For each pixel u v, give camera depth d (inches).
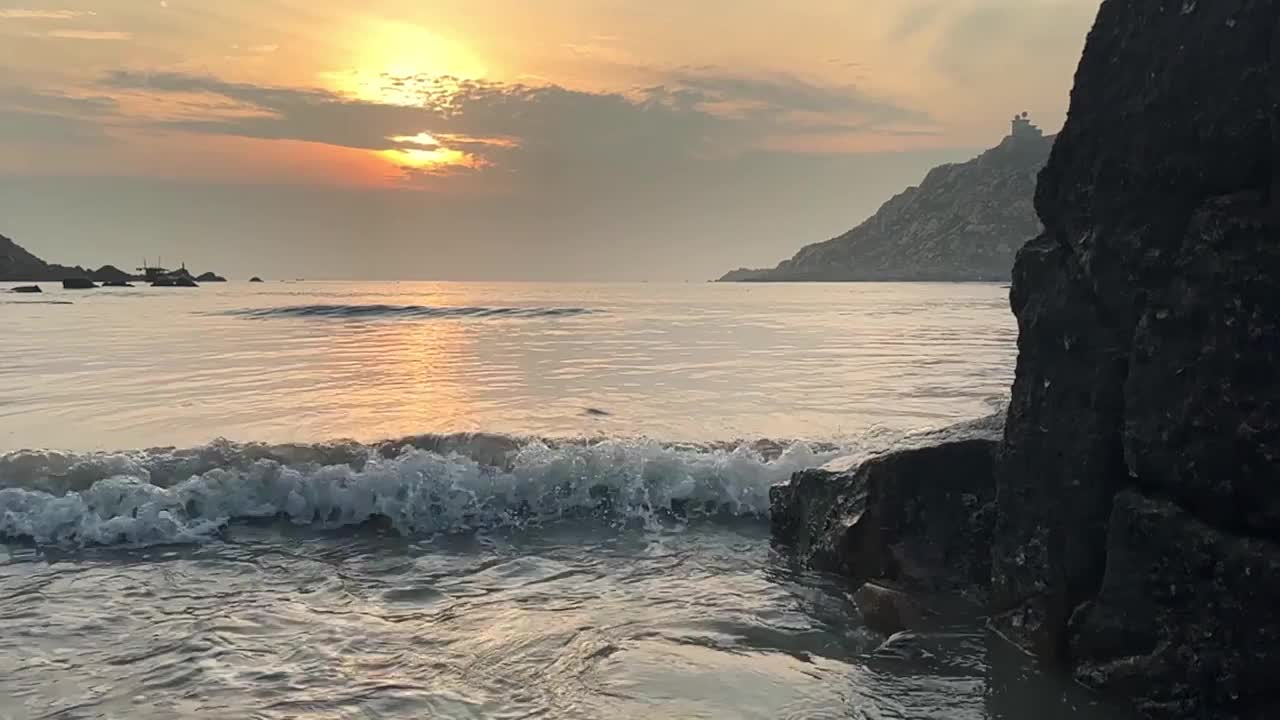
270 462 324.8
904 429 459.2
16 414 489.7
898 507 253.1
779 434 444.5
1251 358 156.6
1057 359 198.2
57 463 321.7
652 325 1311.5
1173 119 171.6
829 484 280.5
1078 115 195.0
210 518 307.6
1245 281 157.9
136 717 167.5
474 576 258.4
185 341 951.6
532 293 3299.7
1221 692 158.2
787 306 2089.1
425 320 1387.8
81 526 290.8
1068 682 187.3
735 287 5196.9
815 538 278.1
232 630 210.8
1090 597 189.0
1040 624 197.9
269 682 182.9
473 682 184.5
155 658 194.1
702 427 464.1
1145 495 176.2
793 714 173.5
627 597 241.0
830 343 992.9
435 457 333.1
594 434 438.6
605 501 332.5
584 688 182.5
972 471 252.8
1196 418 163.8
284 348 880.3
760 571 266.1
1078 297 193.3
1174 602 168.4
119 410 504.7
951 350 908.0
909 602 228.2
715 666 195.3
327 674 187.3
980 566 240.2
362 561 271.6
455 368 722.2
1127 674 175.3
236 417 486.0
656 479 336.2
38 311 1544.0
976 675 192.2
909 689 185.8
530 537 301.3
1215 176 165.0
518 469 331.3
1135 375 176.4
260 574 257.0
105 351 831.1
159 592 239.5
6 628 211.0
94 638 205.5
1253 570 153.7
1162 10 175.9
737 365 758.5
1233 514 159.9
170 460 329.7
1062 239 202.5
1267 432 153.7
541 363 767.1
